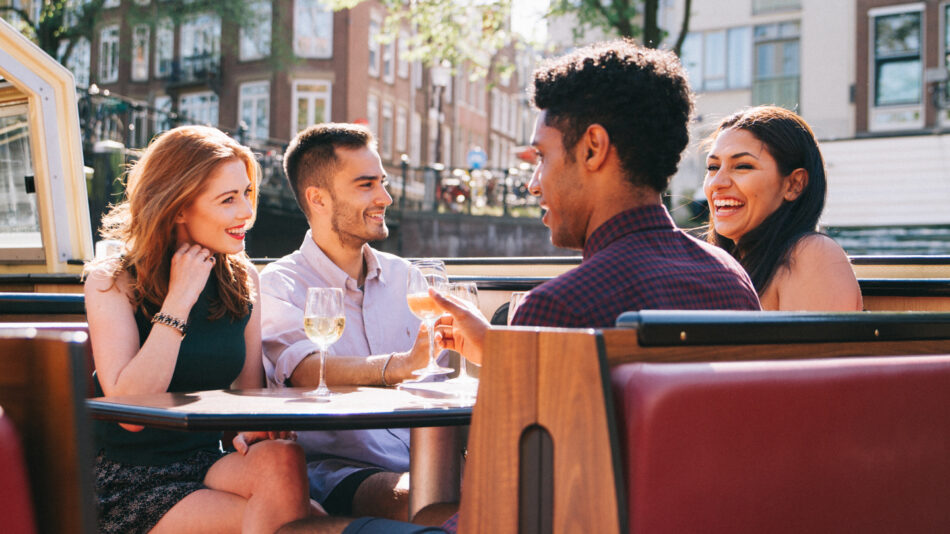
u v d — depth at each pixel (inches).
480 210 761.6
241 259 88.1
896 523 46.0
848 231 614.9
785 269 90.7
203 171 81.4
